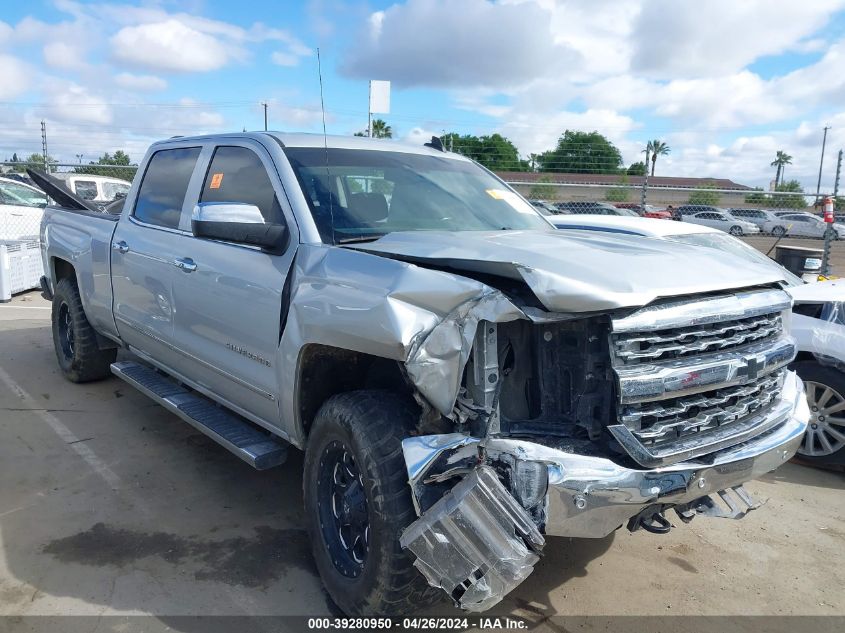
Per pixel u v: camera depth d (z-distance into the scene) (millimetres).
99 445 4836
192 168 4359
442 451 2463
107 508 3936
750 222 24859
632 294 2516
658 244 3350
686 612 3232
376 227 3475
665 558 3734
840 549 3902
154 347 4629
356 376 3307
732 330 2918
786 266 9398
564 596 3330
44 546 3500
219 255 3762
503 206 4191
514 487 2410
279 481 4395
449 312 2529
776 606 3314
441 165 4312
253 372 3496
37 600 3051
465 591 2379
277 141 3777
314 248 3205
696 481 2680
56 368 6684
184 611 3033
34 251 11383
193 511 3951
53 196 6379
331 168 3691
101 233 5242
